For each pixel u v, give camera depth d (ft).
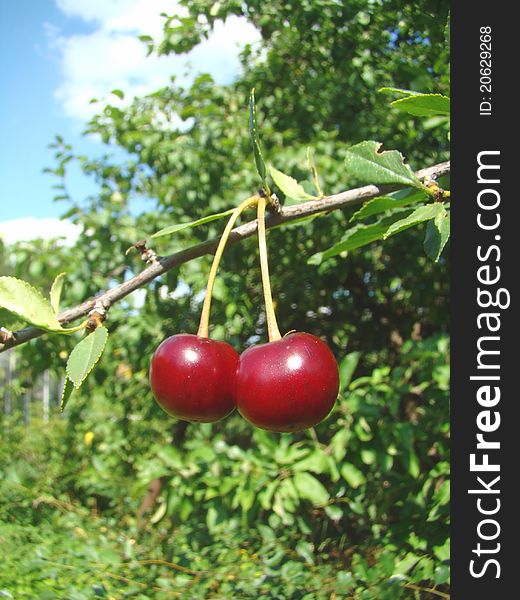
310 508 1.53
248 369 0.51
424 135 1.71
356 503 1.33
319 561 1.32
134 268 1.72
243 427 2.04
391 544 1.19
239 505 1.44
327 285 2.01
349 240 0.66
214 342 0.54
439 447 1.34
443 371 1.31
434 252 0.58
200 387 0.52
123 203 1.91
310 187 0.68
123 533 1.51
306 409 0.51
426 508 1.20
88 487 1.91
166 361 0.53
